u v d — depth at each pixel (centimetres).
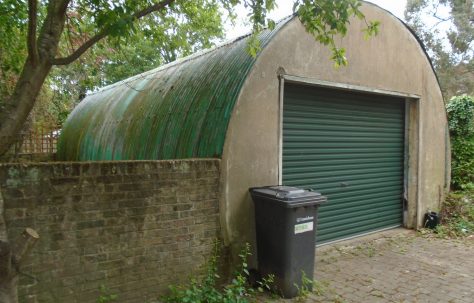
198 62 664
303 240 450
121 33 371
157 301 407
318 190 641
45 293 346
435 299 454
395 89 725
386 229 768
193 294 402
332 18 421
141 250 399
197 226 441
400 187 796
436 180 823
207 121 504
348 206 695
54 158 1200
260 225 470
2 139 304
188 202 433
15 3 582
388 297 458
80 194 362
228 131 472
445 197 855
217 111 498
